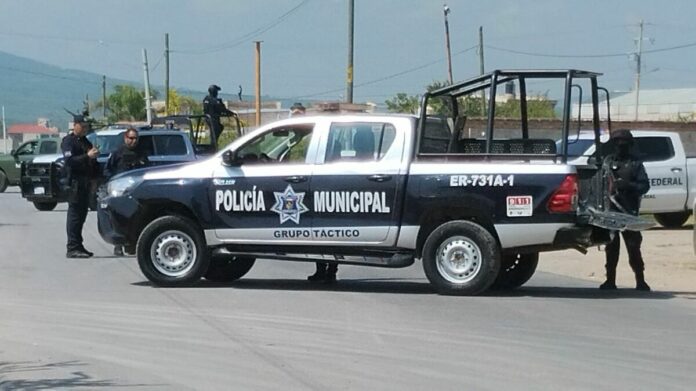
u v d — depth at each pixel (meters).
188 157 27.59
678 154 25.30
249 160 14.82
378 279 16.23
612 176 14.67
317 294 14.37
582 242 13.89
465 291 14.09
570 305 13.55
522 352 10.40
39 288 14.80
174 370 9.59
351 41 43.66
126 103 94.81
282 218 14.53
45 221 27.12
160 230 14.90
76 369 9.64
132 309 12.98
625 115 91.56
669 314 12.87
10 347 10.66
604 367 9.73
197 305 13.30
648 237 24.08
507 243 13.99
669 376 9.38
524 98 15.27
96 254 19.22
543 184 13.80
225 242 14.79
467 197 13.95
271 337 11.15
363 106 33.12
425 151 14.48
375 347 10.63
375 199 14.21
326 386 8.95
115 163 18.86
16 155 40.25
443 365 9.79
